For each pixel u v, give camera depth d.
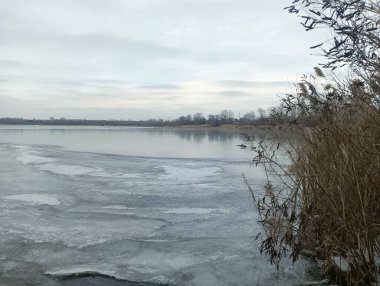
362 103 4.20
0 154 20.75
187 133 59.91
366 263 3.72
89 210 7.69
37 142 33.84
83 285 4.28
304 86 4.77
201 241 5.64
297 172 4.83
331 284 4.06
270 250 4.65
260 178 11.59
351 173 3.94
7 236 5.96
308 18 3.46
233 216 7.02
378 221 3.85
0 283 4.32
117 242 5.68
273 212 4.77
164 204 8.16
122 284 4.30
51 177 12.06
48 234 6.07
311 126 4.81
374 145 4.00
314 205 4.54
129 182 11.06
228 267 4.61
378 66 3.60
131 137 44.62
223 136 47.44
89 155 20.06
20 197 8.89
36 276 4.52
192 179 11.57
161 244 5.57
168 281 4.35
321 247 4.43
